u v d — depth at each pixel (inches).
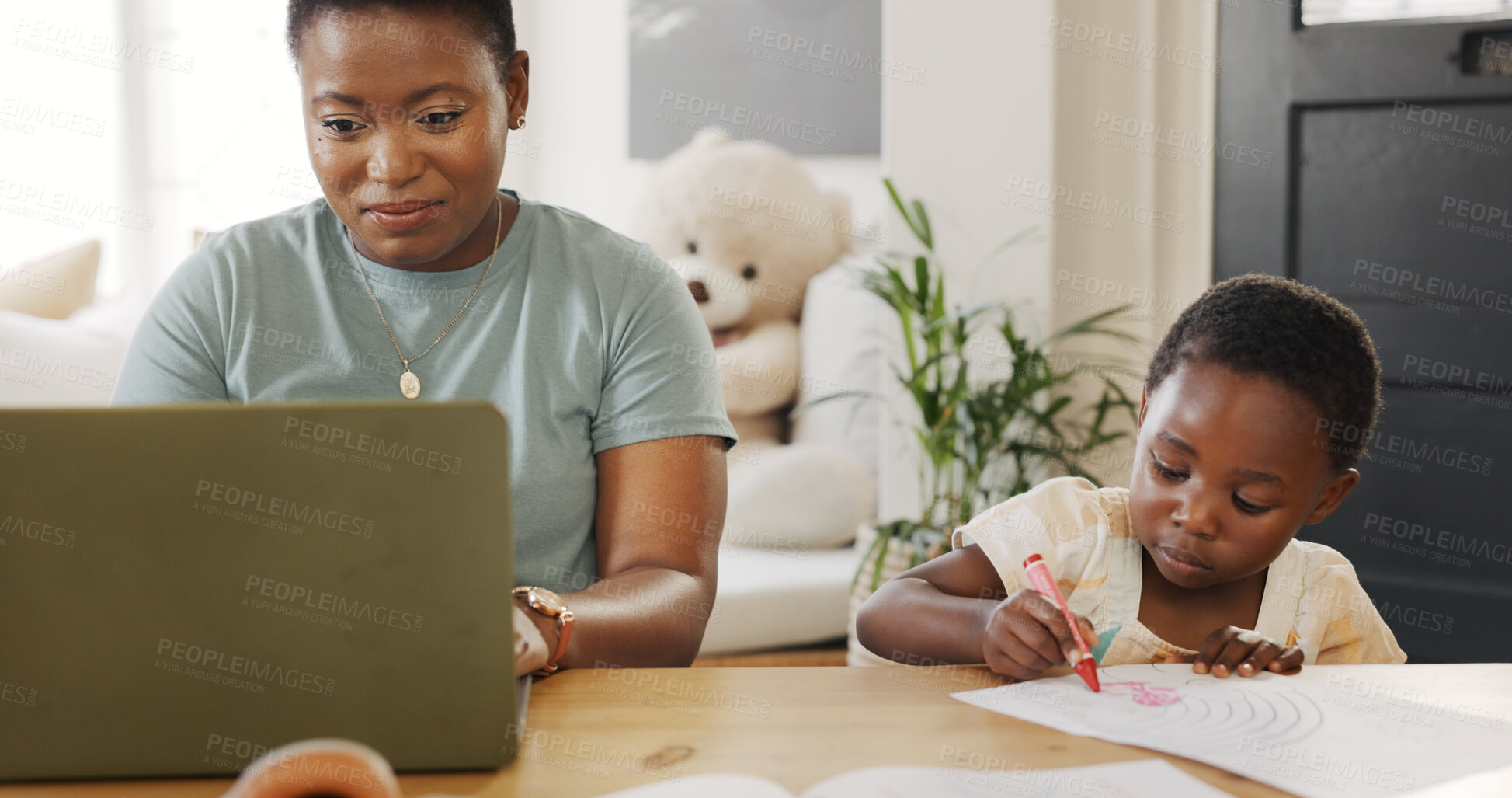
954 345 81.4
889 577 79.5
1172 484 32.3
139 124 113.8
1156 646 36.0
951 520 81.0
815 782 22.2
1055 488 38.4
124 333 81.5
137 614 21.6
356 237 38.9
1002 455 81.0
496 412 21.5
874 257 90.6
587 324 39.7
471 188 35.6
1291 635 36.3
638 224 103.4
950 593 37.7
